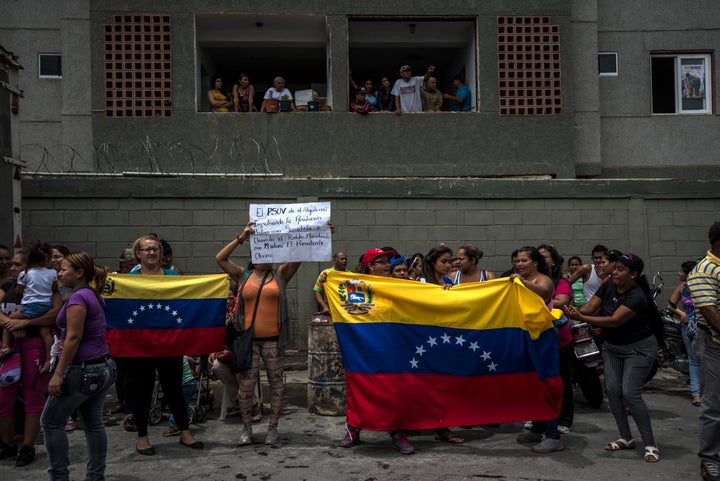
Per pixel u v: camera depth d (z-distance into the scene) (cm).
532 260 657
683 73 1441
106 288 679
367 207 1117
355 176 1250
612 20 1424
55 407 506
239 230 1098
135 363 661
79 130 1295
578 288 988
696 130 1423
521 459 616
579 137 1381
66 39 1302
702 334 573
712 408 551
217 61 1605
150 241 720
